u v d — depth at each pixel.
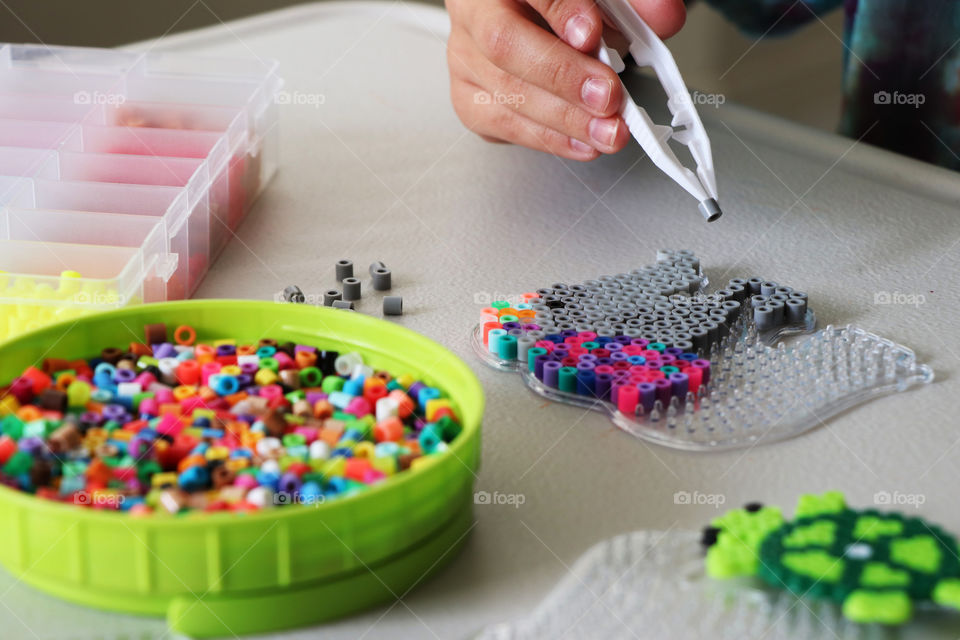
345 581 0.48
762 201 0.93
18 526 0.47
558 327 0.71
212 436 0.57
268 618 0.48
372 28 1.35
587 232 0.89
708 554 0.50
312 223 0.90
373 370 0.66
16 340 0.61
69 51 1.01
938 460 0.59
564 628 0.47
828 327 0.72
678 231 0.88
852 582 0.47
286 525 0.46
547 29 0.96
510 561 0.52
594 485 0.57
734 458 0.60
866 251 0.85
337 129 1.09
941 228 0.88
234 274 0.81
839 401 0.65
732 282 0.77
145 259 0.71
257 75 0.98
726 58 1.61
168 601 0.47
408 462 0.55
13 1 1.91
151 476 0.54
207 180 0.81
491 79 0.98
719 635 0.46
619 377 0.65
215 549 0.46
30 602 0.49
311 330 0.68
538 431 0.62
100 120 0.91
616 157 1.03
